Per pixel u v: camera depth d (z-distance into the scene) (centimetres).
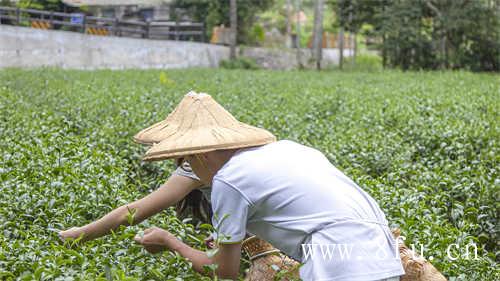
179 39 5162
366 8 4688
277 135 1183
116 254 526
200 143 452
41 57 3603
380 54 5969
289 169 437
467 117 1415
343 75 3562
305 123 1362
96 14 4853
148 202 530
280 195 432
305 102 1812
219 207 439
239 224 436
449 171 917
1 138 1023
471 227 716
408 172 927
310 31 7362
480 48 4588
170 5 5200
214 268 445
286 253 451
